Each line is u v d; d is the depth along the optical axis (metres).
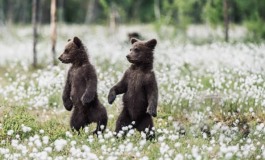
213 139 12.13
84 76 12.47
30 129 12.26
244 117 14.52
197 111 15.06
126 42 32.88
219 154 10.83
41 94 16.31
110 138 12.42
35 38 24.53
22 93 16.67
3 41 37.88
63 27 53.88
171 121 14.39
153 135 12.38
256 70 19.20
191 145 11.88
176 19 39.28
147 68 12.34
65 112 15.29
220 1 33.56
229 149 10.59
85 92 12.29
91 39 38.06
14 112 14.41
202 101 15.53
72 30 49.22
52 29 24.88
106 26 57.19
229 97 15.68
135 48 12.24
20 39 39.72
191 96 15.66
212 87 16.98
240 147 11.85
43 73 20.69
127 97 12.47
